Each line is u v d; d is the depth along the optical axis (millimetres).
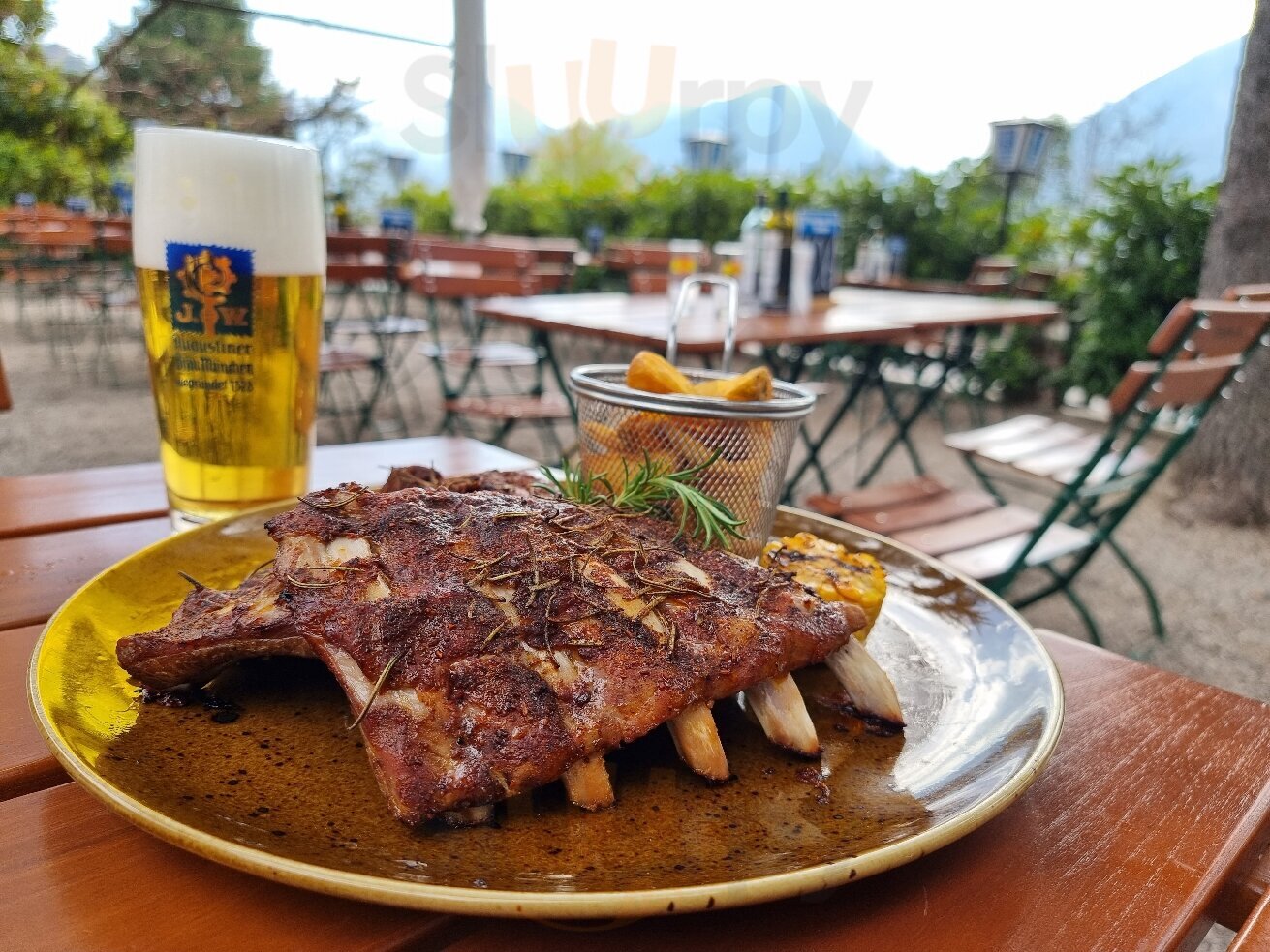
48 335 9023
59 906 553
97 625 866
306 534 842
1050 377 7352
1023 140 7676
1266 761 835
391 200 12641
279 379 1173
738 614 808
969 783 699
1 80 5176
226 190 1057
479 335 6246
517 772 656
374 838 617
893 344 5707
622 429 1138
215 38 5488
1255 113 4945
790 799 708
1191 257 6168
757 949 568
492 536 846
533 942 568
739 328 3379
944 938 582
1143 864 670
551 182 11867
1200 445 5180
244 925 553
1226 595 3980
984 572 2439
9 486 1519
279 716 783
